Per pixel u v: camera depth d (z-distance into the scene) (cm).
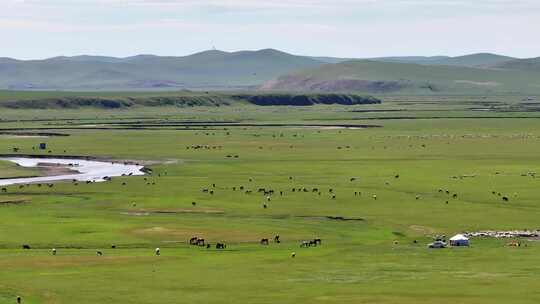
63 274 17075
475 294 15525
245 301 15150
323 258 18738
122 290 15862
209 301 15138
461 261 18438
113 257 18688
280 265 18012
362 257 18862
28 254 18925
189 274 17150
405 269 17650
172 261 18375
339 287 16138
